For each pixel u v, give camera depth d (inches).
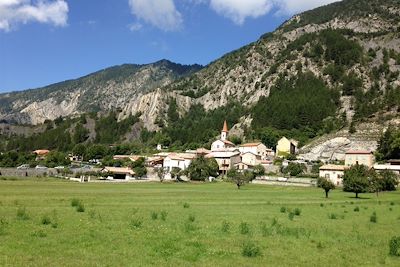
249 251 995.9
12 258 863.1
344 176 4699.8
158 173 6904.5
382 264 976.3
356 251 1111.6
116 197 2768.2
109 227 1302.9
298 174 6988.2
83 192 3206.2
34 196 2610.7
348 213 2194.9
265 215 1914.4
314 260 981.8
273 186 5324.8
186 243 1099.9
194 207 2210.9
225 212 1987.0
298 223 1658.5
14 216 1512.1
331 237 1328.7
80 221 1418.6
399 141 7416.3
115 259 890.1
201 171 6505.9
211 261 920.3
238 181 4867.1
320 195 3912.4
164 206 2207.2
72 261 859.4
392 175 5014.8
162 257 933.8
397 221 1877.5
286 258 987.3
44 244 1009.5
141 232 1233.4
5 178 5324.8
